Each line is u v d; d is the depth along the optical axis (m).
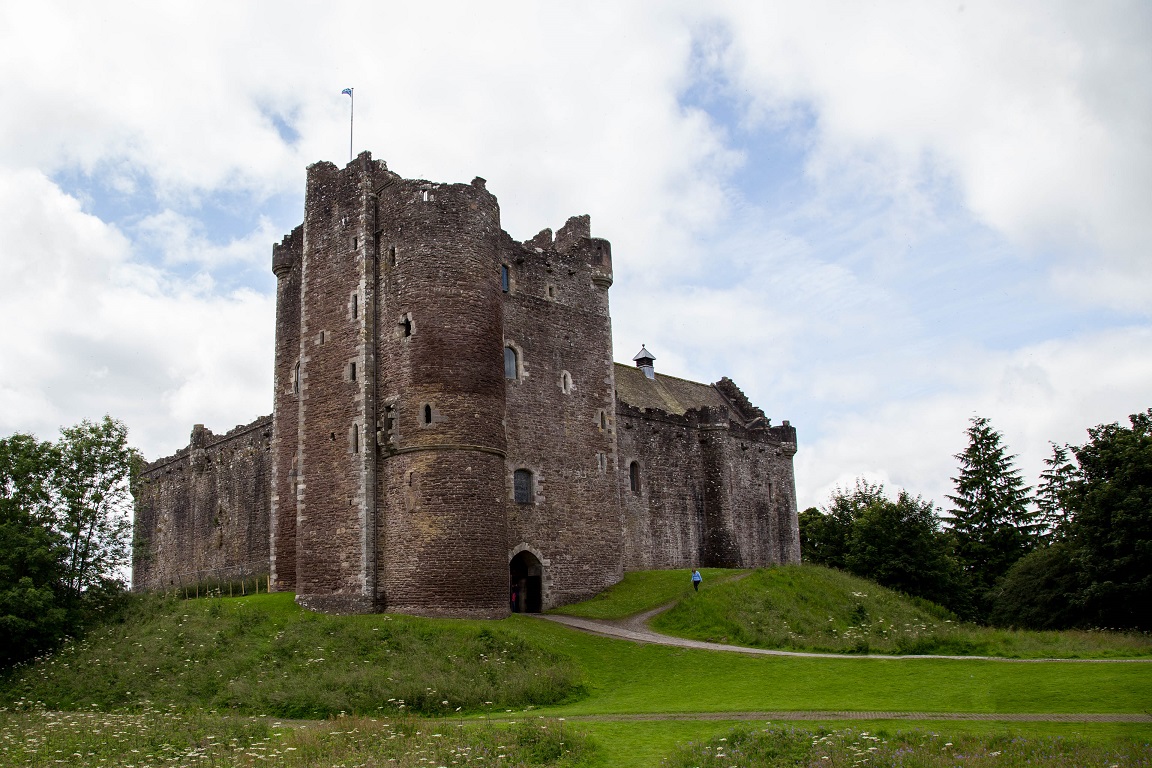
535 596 41.81
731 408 66.81
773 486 63.09
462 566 35.00
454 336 36.84
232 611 35.16
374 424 37.41
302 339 40.56
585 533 44.28
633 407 53.34
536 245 47.41
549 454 43.50
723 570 50.25
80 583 37.66
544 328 44.66
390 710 25.66
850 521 67.31
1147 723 20.39
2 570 33.59
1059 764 17.11
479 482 36.03
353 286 39.00
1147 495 42.50
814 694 25.53
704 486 56.78
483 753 19.62
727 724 22.08
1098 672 25.47
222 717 24.67
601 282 47.84
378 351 38.12
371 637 31.06
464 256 37.69
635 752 19.89
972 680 25.72
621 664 31.28
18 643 33.25
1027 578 49.31
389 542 36.06
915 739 19.30
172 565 59.09
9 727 23.80
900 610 44.56
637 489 52.44
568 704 26.83
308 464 38.91
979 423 72.69
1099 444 48.47
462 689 26.91
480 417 36.59
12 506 37.00
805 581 44.19
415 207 37.97
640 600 42.66
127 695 28.53
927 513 56.66
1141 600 42.28
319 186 41.50
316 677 27.94
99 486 39.41
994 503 69.94
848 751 18.38
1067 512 52.75
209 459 56.62
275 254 45.31
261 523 50.69
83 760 20.23
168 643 32.06
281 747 20.47
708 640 35.47
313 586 37.50
